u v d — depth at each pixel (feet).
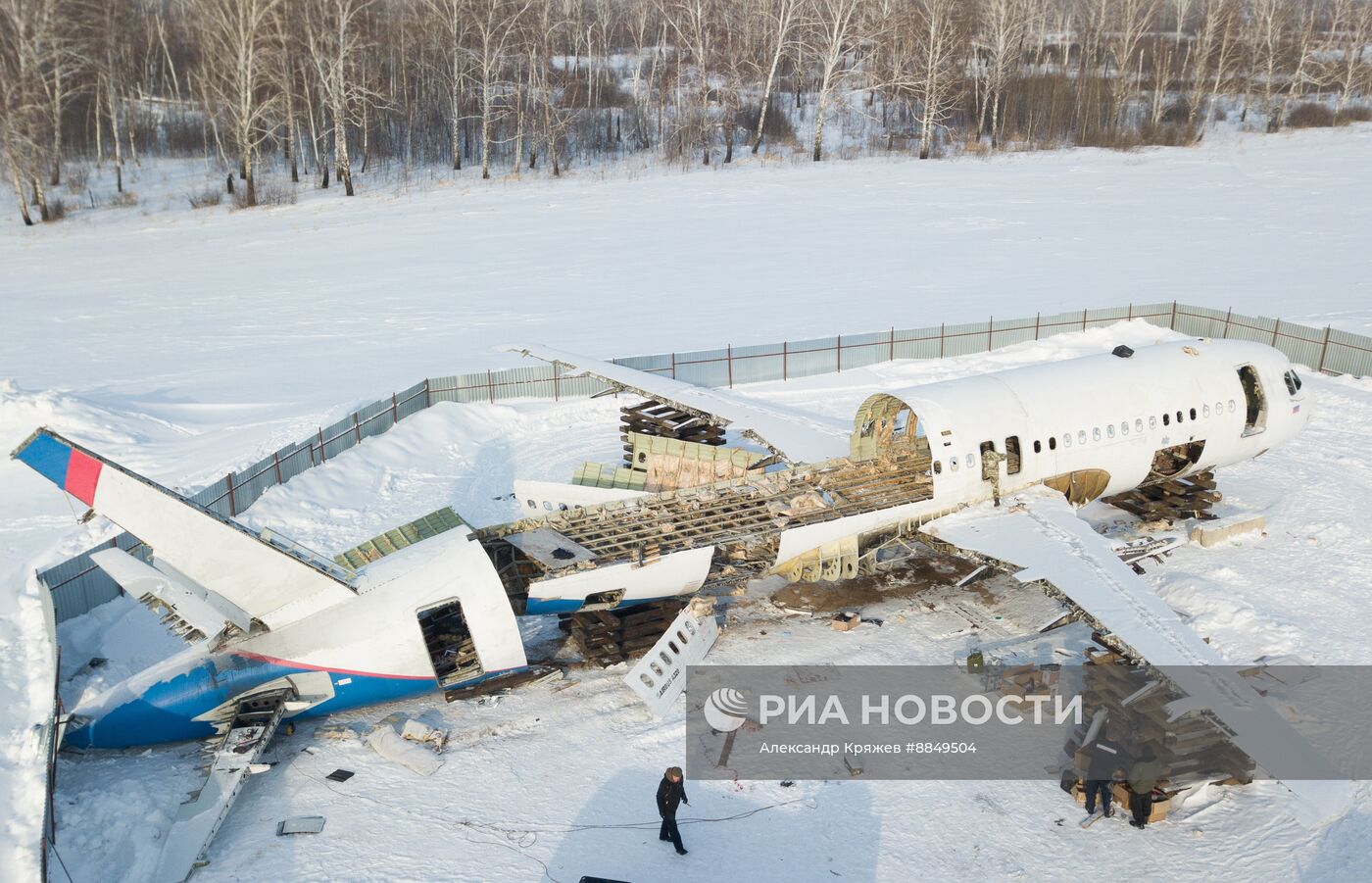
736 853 50.52
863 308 159.84
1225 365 85.05
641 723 61.67
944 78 334.44
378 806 54.90
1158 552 78.95
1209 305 152.66
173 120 345.31
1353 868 47.34
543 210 265.75
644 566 65.51
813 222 238.48
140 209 274.36
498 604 62.23
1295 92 382.42
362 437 106.01
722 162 326.65
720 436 104.68
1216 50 388.98
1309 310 146.92
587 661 68.85
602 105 374.02
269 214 269.03
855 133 360.48
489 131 321.93
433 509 93.71
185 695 58.03
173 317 173.17
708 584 70.64
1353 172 281.33
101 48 318.24
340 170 293.02
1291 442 102.27
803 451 85.76
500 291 183.42
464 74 311.47
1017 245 206.28
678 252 211.41
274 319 169.99
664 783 49.55
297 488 94.02
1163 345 86.69
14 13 267.80
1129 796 51.88
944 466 72.84
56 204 264.52
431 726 62.08
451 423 114.01
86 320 171.22
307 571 58.39
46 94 281.74
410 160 325.83
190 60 372.99
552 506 81.92
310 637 59.31
